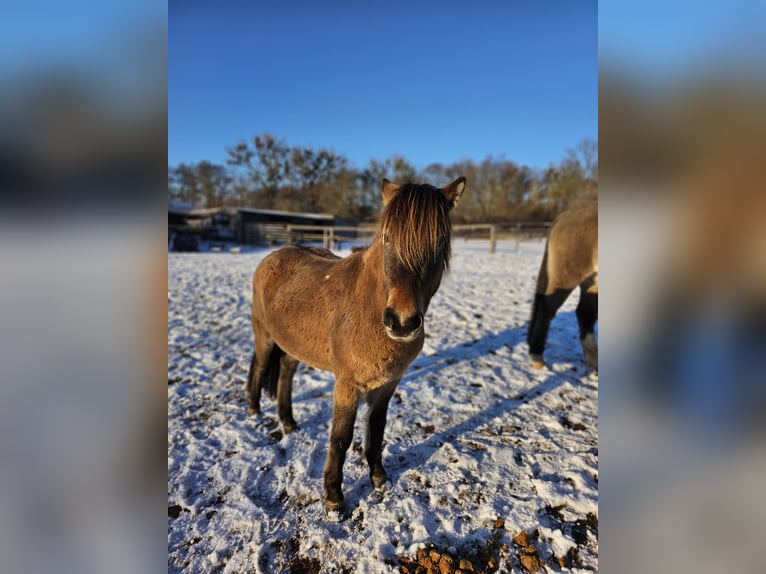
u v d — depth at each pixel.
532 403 3.52
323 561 1.94
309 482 2.50
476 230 31.38
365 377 2.08
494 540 2.04
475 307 7.05
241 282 9.64
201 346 5.13
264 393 3.79
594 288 4.02
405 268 1.70
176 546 2.02
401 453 2.80
